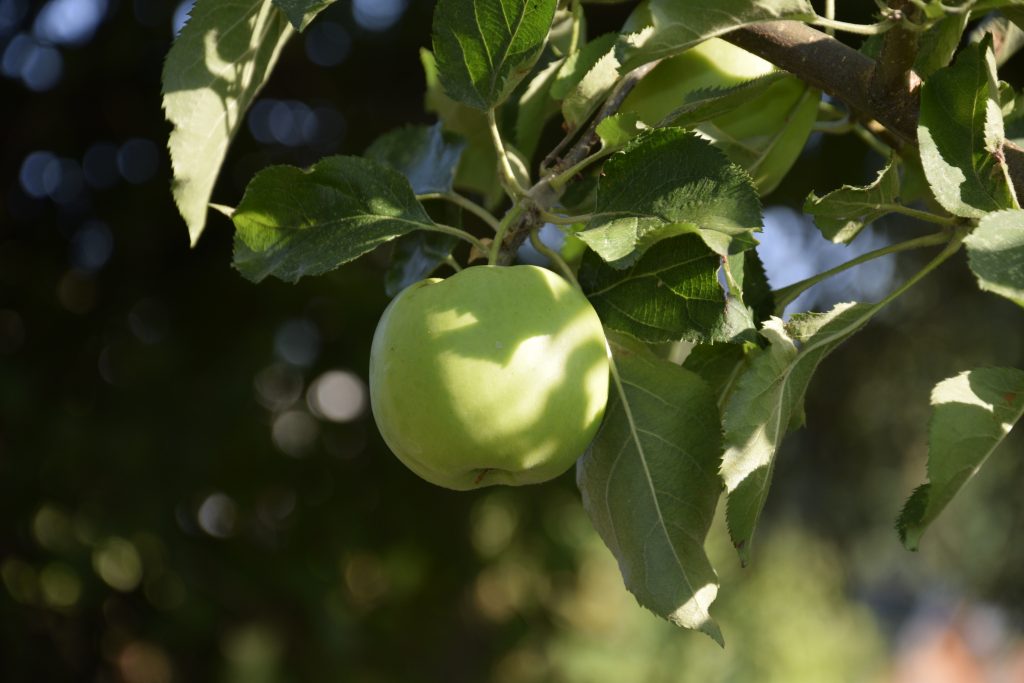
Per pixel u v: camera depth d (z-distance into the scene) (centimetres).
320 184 115
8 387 234
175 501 253
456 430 111
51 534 251
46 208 269
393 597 324
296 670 291
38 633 259
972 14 114
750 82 115
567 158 116
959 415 109
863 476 411
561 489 300
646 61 112
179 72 117
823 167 250
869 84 112
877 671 814
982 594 392
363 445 290
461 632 349
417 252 121
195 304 273
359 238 114
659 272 113
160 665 283
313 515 286
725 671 561
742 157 122
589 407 112
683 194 110
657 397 114
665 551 113
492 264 113
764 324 112
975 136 109
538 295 112
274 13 118
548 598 376
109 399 259
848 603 774
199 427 256
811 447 389
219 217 269
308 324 278
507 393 111
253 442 272
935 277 321
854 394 364
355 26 261
